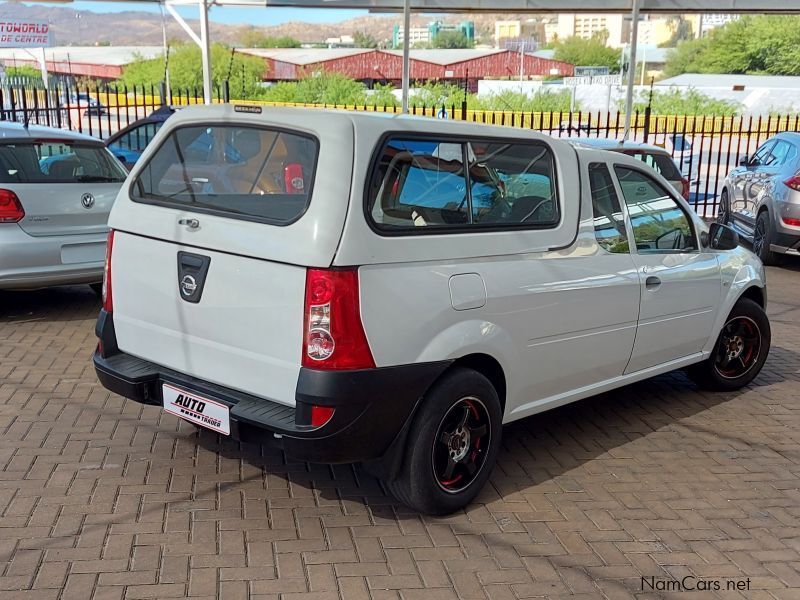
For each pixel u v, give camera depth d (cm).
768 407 595
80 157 740
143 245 418
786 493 456
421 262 379
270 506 413
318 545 378
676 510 430
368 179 362
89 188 727
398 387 370
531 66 5791
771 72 7988
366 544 381
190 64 4350
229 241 377
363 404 360
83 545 369
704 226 572
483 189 415
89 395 557
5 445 471
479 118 2986
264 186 377
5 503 404
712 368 607
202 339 397
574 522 412
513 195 431
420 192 385
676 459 497
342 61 4878
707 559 383
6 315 757
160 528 387
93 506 405
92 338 691
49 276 704
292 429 358
